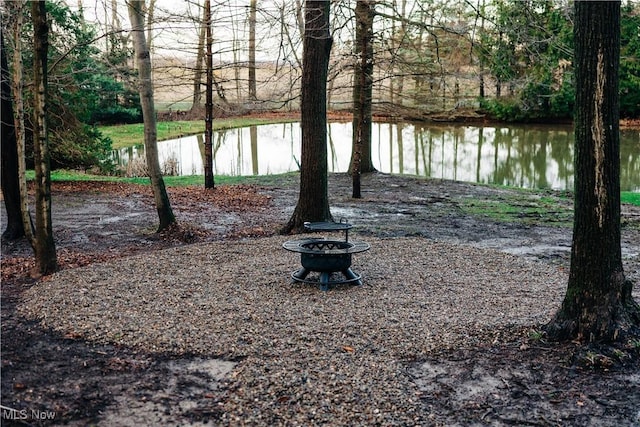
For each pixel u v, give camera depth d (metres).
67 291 6.95
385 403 4.54
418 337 5.75
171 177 20.52
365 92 17.39
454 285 7.61
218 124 36.69
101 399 4.52
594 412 4.55
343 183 18.92
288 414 4.35
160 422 4.23
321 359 5.21
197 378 4.90
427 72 15.98
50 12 16.16
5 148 9.99
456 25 14.66
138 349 5.39
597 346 5.41
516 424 4.38
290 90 15.79
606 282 5.54
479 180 21.75
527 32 12.23
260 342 5.55
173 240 10.79
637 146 27.59
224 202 15.20
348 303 6.74
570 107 36.19
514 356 5.41
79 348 5.40
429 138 32.22
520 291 7.39
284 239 10.43
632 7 28.95
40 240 7.92
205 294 6.96
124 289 7.09
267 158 26.81
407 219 13.27
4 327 5.86
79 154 18.16
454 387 4.88
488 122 38.09
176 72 28.89
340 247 8.05
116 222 12.38
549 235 11.77
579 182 5.53
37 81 7.52
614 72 5.29
